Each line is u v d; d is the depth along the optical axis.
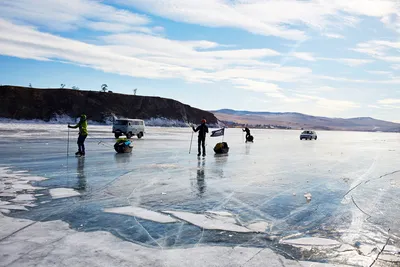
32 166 12.15
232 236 5.29
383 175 12.59
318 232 5.63
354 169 14.33
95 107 100.00
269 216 6.55
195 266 4.08
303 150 25.48
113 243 4.81
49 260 4.12
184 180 10.22
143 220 6.02
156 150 20.23
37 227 5.46
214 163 14.72
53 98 97.31
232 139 40.81
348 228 5.88
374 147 34.25
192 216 6.37
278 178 11.18
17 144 21.08
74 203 7.08
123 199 7.57
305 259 4.44
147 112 109.75
